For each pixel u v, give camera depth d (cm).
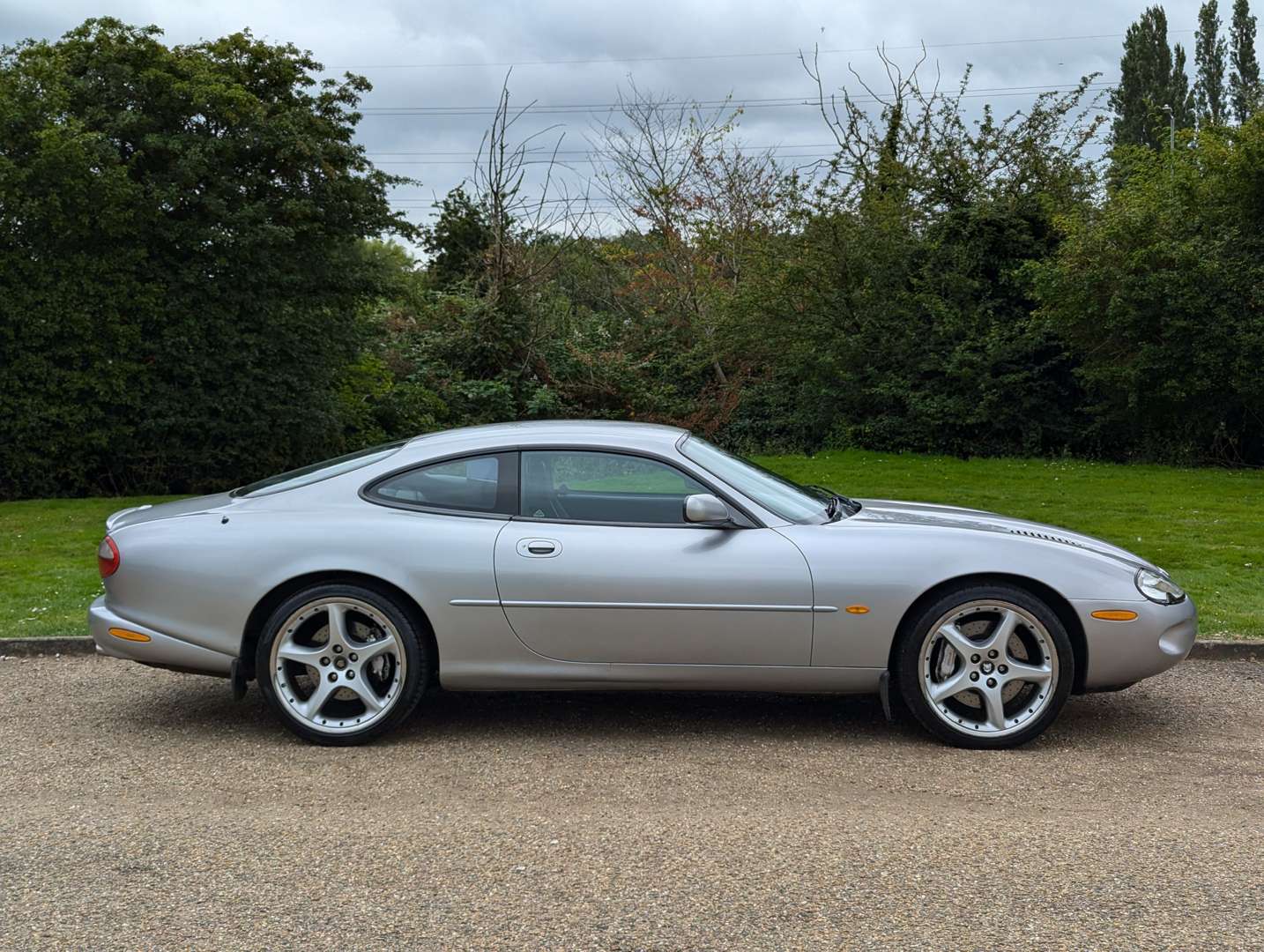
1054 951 297
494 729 514
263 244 1698
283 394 1756
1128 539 1067
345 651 488
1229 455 1970
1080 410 2170
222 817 402
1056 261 2091
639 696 570
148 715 539
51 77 1586
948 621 480
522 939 306
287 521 493
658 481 500
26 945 305
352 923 316
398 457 511
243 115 1691
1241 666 632
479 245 2870
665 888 338
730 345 2494
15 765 464
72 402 1627
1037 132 2273
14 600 792
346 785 438
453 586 481
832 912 320
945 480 1662
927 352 2244
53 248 1608
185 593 488
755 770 454
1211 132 1973
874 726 518
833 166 2391
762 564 479
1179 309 1852
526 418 2403
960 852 365
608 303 2891
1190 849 367
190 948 303
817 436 2441
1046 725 479
